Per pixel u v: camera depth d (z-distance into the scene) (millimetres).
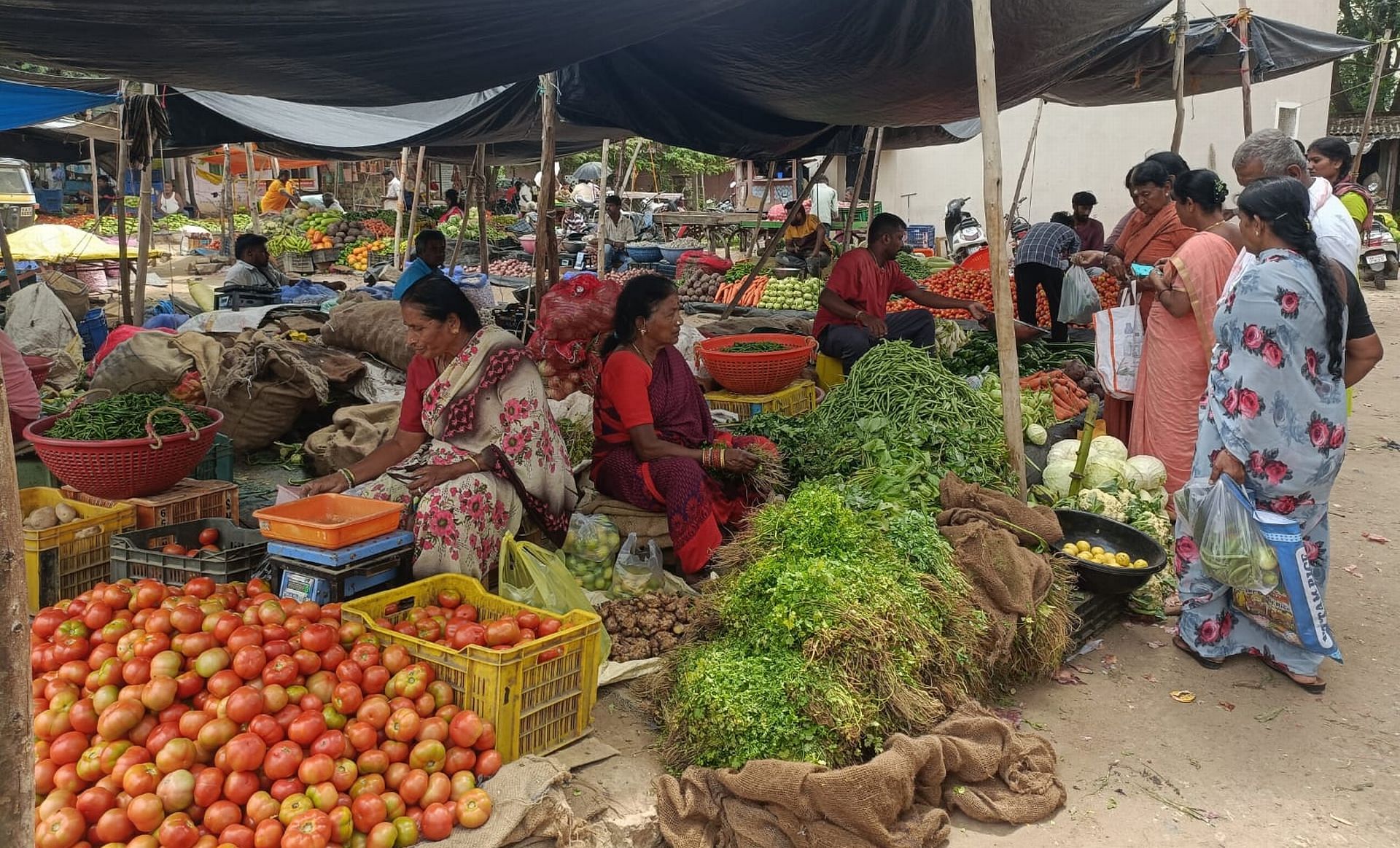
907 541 3697
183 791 2541
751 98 7133
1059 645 3799
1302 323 3562
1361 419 8328
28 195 14570
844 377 7113
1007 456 4758
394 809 2691
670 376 4504
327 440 5641
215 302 10398
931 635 3342
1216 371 3799
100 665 2869
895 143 12367
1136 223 6547
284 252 19047
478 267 17500
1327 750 3445
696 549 4219
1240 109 17125
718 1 3729
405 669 2988
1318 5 16312
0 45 3934
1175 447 5383
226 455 5043
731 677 3137
